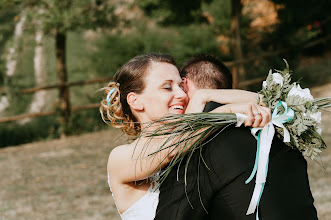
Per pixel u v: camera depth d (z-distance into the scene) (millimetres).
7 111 11609
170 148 1737
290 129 1710
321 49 13531
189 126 1689
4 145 10555
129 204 1861
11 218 5340
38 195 6148
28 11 10273
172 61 1934
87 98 11891
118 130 10242
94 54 15156
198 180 1661
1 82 10750
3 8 10516
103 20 10570
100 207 5488
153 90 1864
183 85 1974
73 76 14383
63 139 10164
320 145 1740
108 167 1912
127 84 1928
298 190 1613
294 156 1699
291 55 12453
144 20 14930
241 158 1625
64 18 10023
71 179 6809
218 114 1685
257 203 1561
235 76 11414
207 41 14086
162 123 1858
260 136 1652
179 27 13031
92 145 9094
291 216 1560
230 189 1609
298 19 12398
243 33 13141
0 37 10977
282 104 1729
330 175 6051
